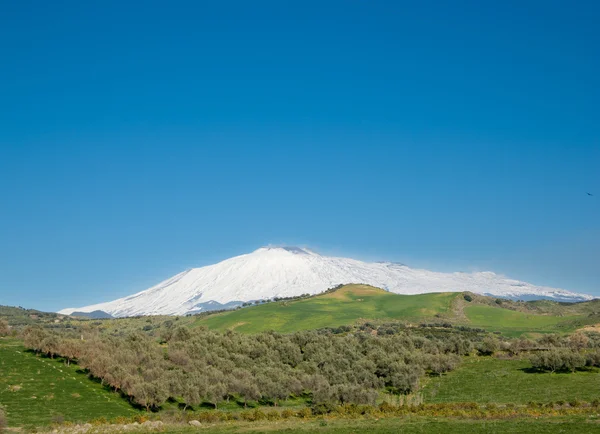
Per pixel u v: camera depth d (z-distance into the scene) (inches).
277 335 6102.4
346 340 6087.6
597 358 4817.9
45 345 4439.0
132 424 2984.7
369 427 2650.1
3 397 3560.5
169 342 5462.6
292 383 4288.9
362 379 4665.4
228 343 5349.4
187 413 3555.6
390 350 5615.2
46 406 3476.9
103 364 4101.9
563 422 2573.8
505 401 3993.6
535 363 4864.7
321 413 3393.2
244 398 4050.2
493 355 5659.5
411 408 3395.7
